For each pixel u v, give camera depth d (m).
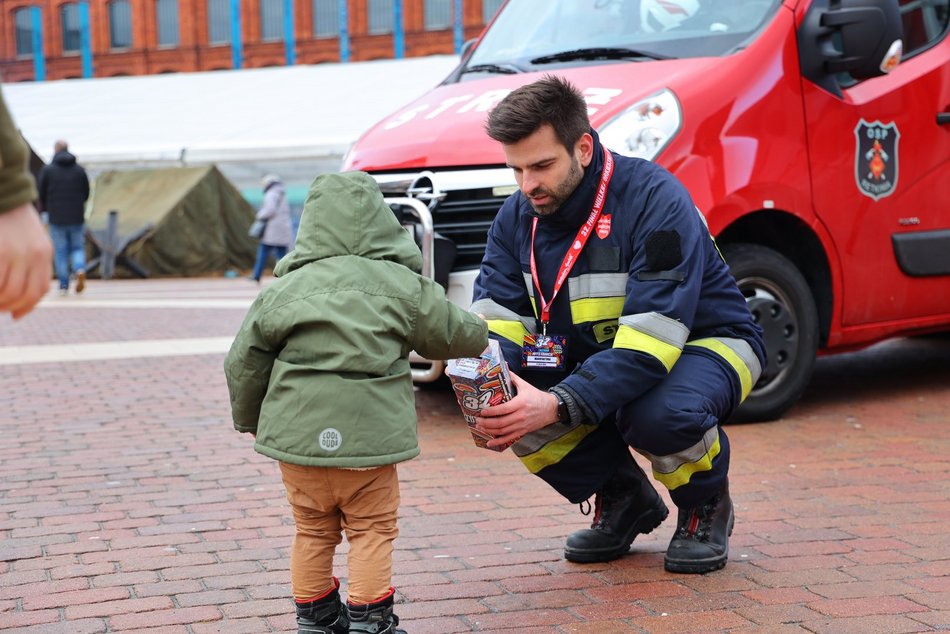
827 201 5.68
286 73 25.67
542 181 3.35
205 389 7.13
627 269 3.48
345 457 2.66
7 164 1.50
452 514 4.23
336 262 2.75
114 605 3.30
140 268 20.55
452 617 3.19
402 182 5.52
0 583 3.51
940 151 6.12
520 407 3.15
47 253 1.54
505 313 3.66
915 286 6.09
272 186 18.34
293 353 2.73
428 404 6.38
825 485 4.55
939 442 5.28
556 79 3.36
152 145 21.47
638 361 3.27
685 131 5.23
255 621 3.18
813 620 3.12
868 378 7.12
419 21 50.78
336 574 3.56
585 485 3.57
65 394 6.96
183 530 4.07
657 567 3.61
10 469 5.00
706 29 5.78
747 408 5.65
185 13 53.88
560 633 3.05
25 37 55.72
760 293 5.62
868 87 5.91
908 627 3.05
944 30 6.32
